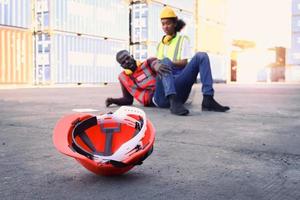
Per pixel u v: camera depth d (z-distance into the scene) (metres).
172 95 4.85
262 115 5.08
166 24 5.13
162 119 4.46
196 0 26.20
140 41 22.00
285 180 2.01
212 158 2.49
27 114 5.05
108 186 1.89
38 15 18.03
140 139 1.91
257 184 1.93
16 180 1.98
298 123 4.26
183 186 1.90
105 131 2.05
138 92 5.79
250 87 18.91
